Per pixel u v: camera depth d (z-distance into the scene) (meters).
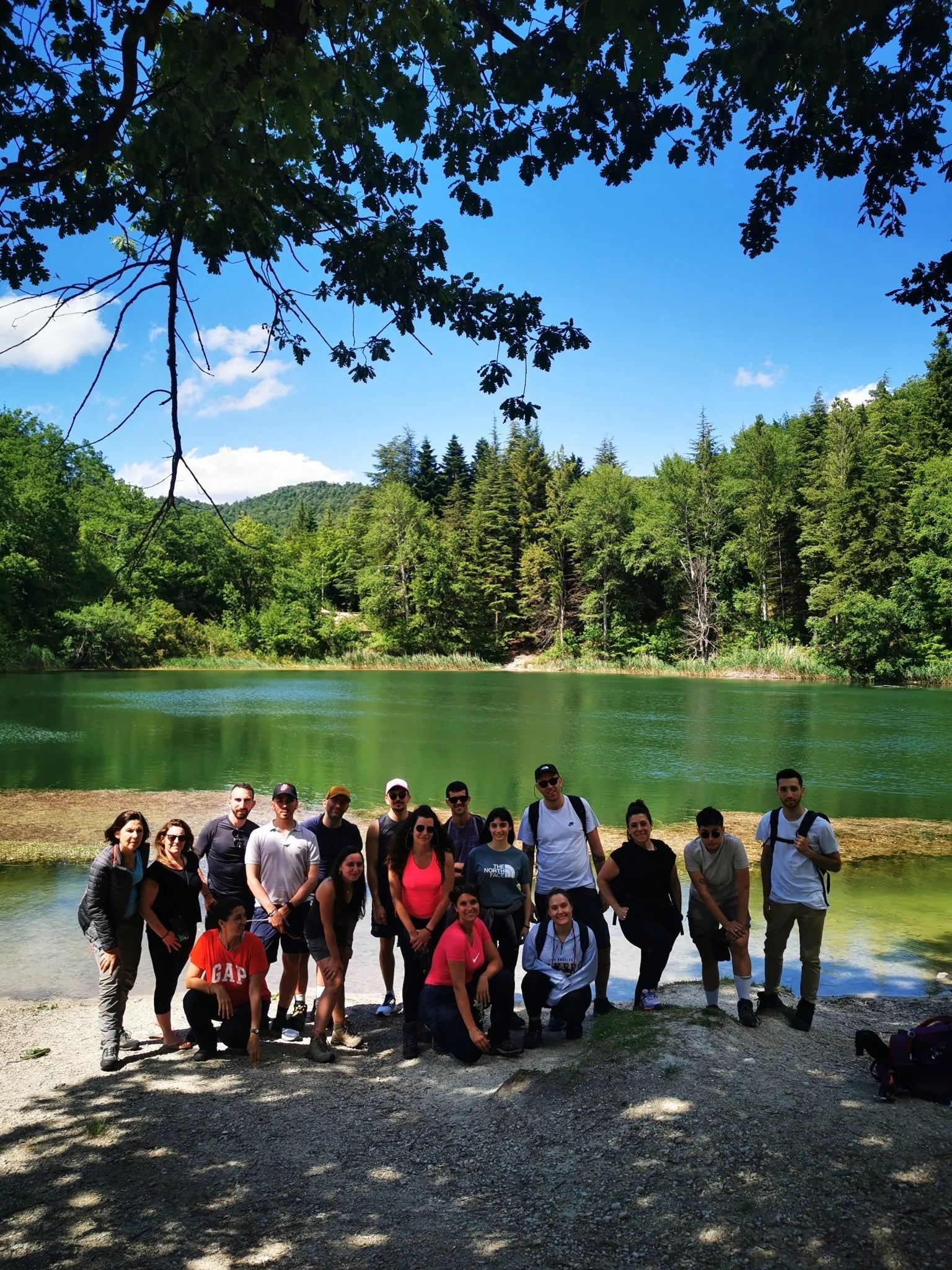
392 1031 6.70
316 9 4.16
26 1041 6.40
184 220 4.20
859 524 64.62
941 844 14.19
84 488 60.50
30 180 3.85
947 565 58.88
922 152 4.93
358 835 6.84
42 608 59.88
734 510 77.25
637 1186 3.74
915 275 5.02
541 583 88.75
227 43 3.87
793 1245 3.22
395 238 5.59
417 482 112.94
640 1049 5.16
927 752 25.03
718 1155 3.91
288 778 19.27
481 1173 4.08
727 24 4.38
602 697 46.47
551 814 6.46
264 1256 3.47
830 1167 3.76
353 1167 4.24
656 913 6.27
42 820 14.62
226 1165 4.30
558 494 90.31
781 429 87.00
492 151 5.32
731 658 71.94
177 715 33.19
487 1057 5.75
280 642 81.06
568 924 5.96
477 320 5.76
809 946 6.07
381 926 6.95
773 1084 4.73
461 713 36.34
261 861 6.29
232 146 4.30
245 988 5.98
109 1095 5.27
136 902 6.00
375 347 5.90
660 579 84.25
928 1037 4.64
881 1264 3.08
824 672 64.62
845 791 19.02
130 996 7.84
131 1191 4.06
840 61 4.28
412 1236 3.56
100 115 4.69
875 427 69.06
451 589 87.94
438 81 4.57
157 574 77.50
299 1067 5.76
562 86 4.84
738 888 6.07
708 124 5.14
